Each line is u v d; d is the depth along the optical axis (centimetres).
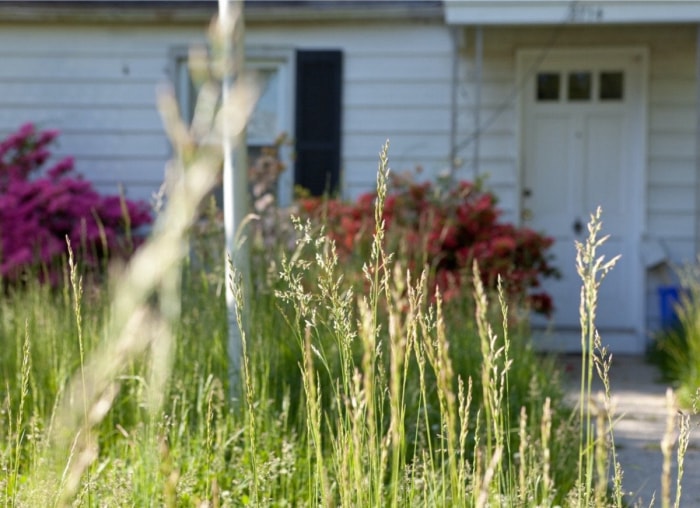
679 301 985
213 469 367
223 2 371
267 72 1083
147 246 64
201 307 522
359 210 818
